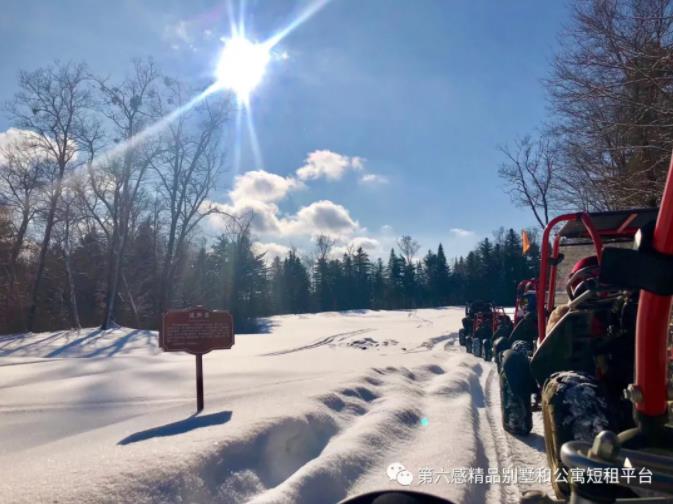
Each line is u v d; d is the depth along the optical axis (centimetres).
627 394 157
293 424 441
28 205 3334
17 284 3559
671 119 1027
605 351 332
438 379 824
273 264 8512
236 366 1060
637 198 1171
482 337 1325
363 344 1847
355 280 8969
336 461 384
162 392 781
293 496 325
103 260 4097
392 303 8819
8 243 3672
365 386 672
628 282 128
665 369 149
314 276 8906
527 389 530
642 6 1075
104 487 293
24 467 341
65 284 4131
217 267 5272
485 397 766
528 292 898
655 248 126
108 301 3023
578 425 254
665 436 154
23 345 2206
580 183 1673
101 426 588
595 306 343
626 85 1074
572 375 281
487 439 529
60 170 3153
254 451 381
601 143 1262
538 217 2308
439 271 9119
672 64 1001
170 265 3547
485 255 8731
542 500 189
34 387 840
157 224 4000
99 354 1941
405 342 1916
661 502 157
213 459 347
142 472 313
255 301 5600
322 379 723
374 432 470
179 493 304
